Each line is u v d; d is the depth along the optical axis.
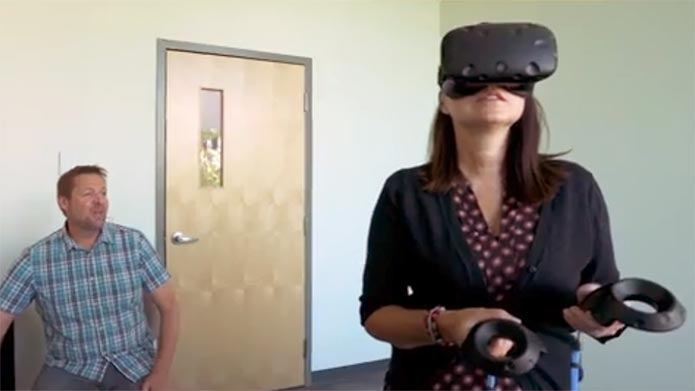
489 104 0.89
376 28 4.38
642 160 3.29
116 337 2.52
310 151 4.12
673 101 3.15
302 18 4.07
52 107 3.33
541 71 0.86
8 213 3.24
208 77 3.75
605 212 1.02
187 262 3.72
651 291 0.88
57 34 3.33
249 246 3.93
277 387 4.05
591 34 3.51
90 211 2.47
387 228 1.01
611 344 3.38
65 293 2.46
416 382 0.98
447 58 0.86
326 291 4.24
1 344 2.68
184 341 3.72
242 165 3.88
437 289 0.97
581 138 3.56
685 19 3.10
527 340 0.80
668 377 3.15
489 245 0.96
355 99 4.31
